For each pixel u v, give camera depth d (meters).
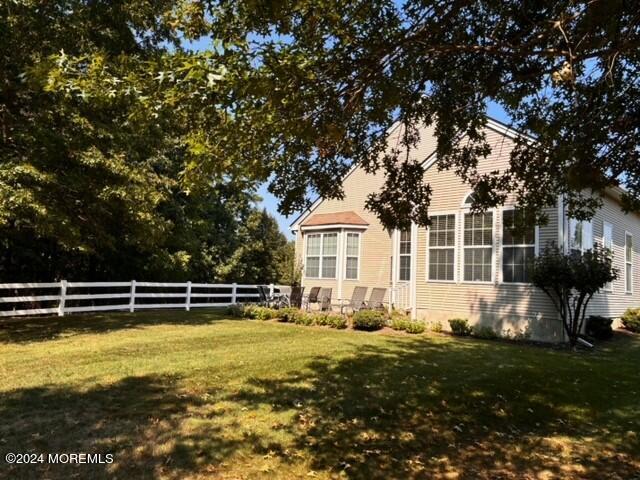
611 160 5.51
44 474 3.64
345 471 4.08
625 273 17.34
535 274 11.47
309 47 3.64
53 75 3.41
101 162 10.78
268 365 7.75
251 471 3.93
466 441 5.02
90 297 14.77
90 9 10.60
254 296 20.44
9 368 6.85
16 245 15.66
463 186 13.72
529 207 7.40
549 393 6.95
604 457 4.74
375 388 6.69
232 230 25.61
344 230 17.81
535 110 6.00
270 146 4.26
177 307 18.75
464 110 5.58
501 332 12.55
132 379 6.42
